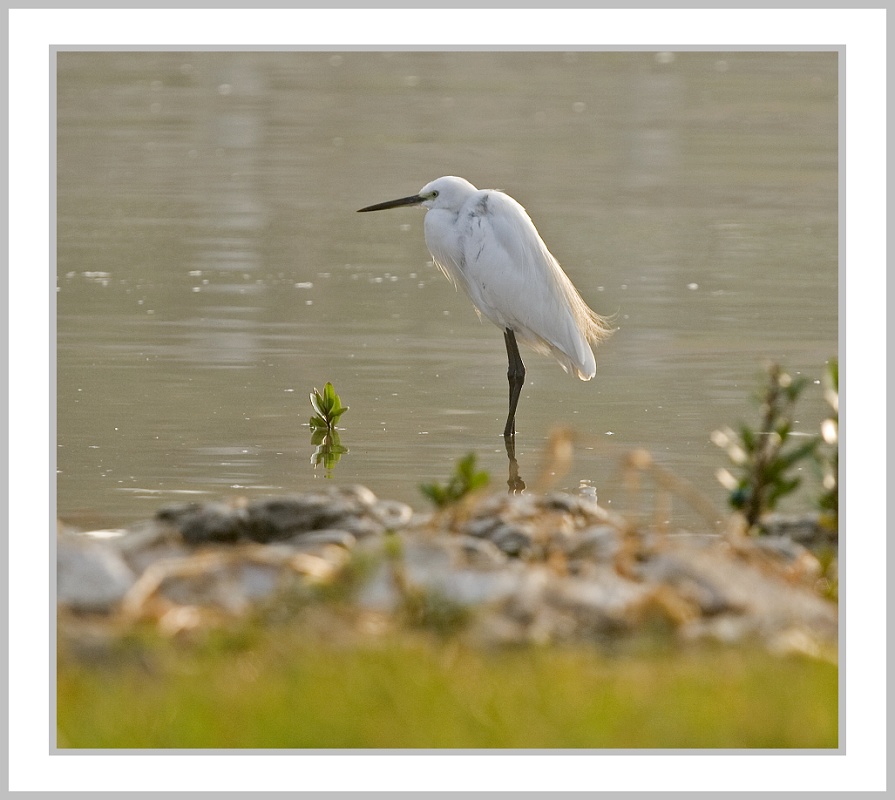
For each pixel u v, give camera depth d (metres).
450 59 46.78
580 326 16.19
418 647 6.88
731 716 6.28
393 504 9.80
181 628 7.11
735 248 24.36
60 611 7.21
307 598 7.42
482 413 15.22
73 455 13.29
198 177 29.95
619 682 6.57
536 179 30.17
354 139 34.47
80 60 44.53
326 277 22.09
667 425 14.66
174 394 15.62
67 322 18.89
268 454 13.44
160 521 9.20
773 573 8.27
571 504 10.10
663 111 38.69
